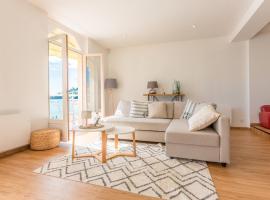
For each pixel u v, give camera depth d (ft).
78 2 10.37
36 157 8.74
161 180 6.31
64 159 8.41
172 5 10.70
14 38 9.68
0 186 5.98
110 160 8.23
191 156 8.01
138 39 17.10
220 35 16.16
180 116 12.55
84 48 16.51
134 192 5.57
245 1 10.19
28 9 10.45
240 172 6.98
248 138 12.41
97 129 8.14
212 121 7.99
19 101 9.98
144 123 11.28
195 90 17.29
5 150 8.84
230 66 16.28
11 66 9.54
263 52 15.31
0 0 8.97
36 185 6.02
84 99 16.40
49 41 12.11
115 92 19.83
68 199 5.21
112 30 14.83
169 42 17.94
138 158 8.48
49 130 10.55
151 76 18.61
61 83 12.07
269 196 5.32
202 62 17.03
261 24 11.97
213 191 5.59
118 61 19.76
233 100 16.30
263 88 15.35
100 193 5.52
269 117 13.25
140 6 10.84
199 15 12.03
